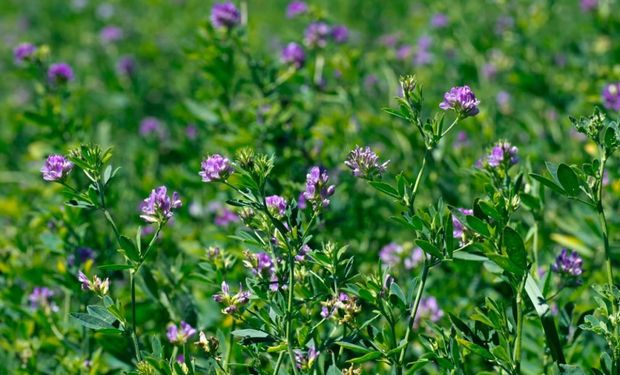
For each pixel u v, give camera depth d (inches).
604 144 40.0
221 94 57.1
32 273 50.9
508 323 41.4
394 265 49.4
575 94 64.6
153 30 103.3
